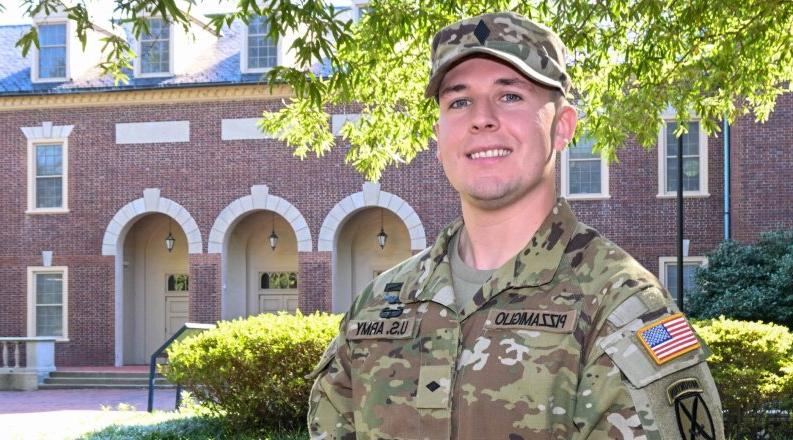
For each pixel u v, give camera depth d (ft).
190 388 35.45
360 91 33.40
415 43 31.22
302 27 36.42
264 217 81.66
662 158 70.90
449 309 6.97
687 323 6.37
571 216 7.08
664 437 5.98
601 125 33.14
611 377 6.17
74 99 78.69
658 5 27.53
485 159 7.04
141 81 78.13
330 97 33.30
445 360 6.75
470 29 7.14
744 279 62.69
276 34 22.76
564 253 6.85
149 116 78.13
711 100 33.94
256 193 76.18
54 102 79.10
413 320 7.11
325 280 75.10
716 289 63.05
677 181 66.13
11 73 81.15
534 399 6.30
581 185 72.43
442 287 7.11
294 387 33.40
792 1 27.27
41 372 71.92
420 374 6.81
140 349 82.28
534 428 6.26
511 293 6.79
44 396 65.77
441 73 7.16
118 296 78.18
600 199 71.72
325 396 7.65
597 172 72.18
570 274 6.70
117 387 70.95
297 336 33.58
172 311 82.94
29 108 79.71
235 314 80.64
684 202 70.69
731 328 30.32
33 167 79.56
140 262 83.05
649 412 6.02
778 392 29.32
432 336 6.92
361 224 80.53
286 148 76.07
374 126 35.17
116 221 78.07
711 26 30.76
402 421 6.83
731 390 29.48
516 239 7.14
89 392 68.54
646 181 71.15
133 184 78.07
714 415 6.21
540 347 6.41
